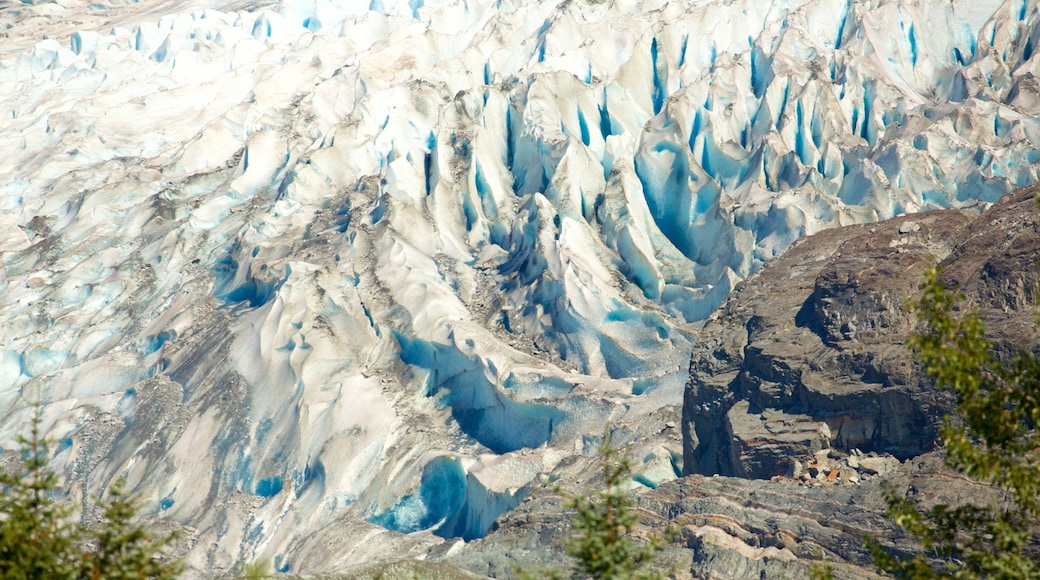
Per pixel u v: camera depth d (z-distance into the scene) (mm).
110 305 96125
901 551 40344
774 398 54469
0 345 93438
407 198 91125
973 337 26812
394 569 41594
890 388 49656
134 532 24703
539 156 90500
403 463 72000
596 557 25172
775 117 88625
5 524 23453
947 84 90625
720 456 56469
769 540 44062
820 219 77188
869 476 47656
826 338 54688
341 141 99875
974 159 79062
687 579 42625
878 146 83125
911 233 58312
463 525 67188
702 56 98000
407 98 100438
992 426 26922
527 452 68000
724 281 75438
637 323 75812
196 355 85188
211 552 70062
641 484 60156
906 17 94188
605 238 83250
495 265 86188
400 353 79750
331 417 75062
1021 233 51875
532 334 78875
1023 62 89562
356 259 87062
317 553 65875
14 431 85438
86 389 87812
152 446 79000
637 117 93750
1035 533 37781
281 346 80438
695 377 60281
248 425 77188
